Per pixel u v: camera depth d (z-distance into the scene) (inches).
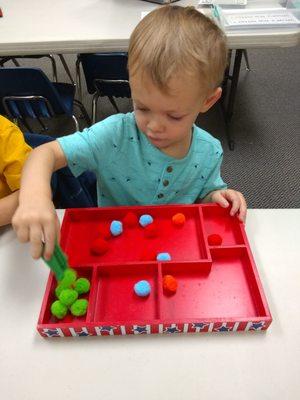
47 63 106.0
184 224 25.6
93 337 19.1
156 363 18.1
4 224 25.9
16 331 19.5
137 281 21.7
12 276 22.4
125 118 28.5
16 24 53.4
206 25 22.1
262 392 17.1
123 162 29.7
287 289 21.3
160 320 18.5
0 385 17.5
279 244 24.0
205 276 22.0
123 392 17.2
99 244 23.2
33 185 21.7
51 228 19.1
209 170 31.6
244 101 89.0
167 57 20.2
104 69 61.9
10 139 30.1
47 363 18.2
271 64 104.7
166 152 28.5
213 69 21.8
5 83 53.5
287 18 49.8
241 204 25.9
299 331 19.2
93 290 20.3
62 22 53.4
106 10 56.9
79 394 17.1
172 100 20.9
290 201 64.2
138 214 26.1
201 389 17.2
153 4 58.2
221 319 18.5
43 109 58.9
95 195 42.3
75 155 27.4
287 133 78.9
